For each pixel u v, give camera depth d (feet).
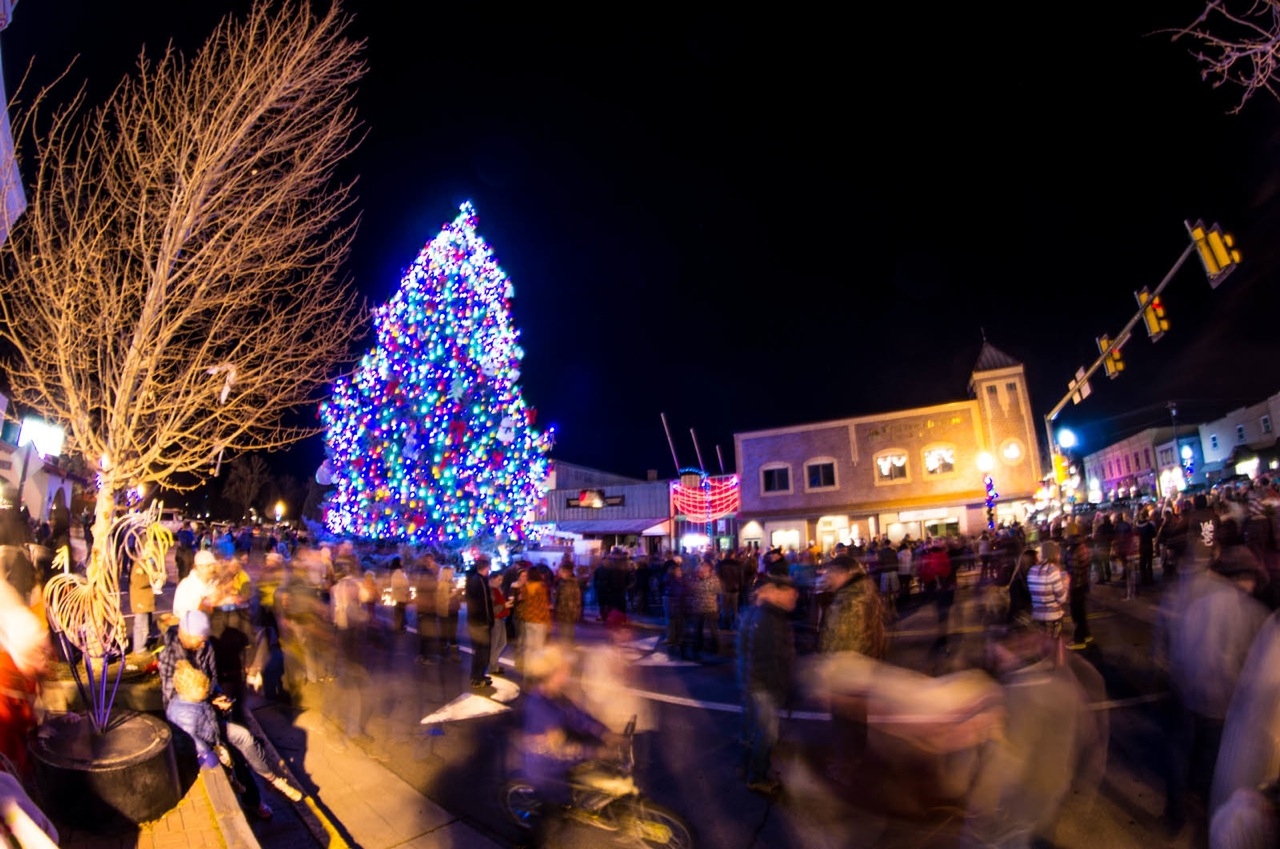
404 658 44.68
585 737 17.33
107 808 17.89
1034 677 13.15
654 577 74.08
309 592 36.04
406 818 20.76
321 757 26.03
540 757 17.38
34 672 13.25
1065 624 39.04
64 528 47.09
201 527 142.61
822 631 19.72
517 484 95.20
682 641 45.68
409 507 89.71
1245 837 9.02
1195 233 42.16
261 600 36.19
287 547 97.19
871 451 126.11
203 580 26.94
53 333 25.07
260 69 25.80
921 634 44.86
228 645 26.99
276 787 21.04
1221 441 176.35
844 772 17.37
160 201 25.86
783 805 20.24
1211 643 16.76
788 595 22.77
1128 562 57.36
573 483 158.40
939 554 64.39
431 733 28.66
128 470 24.95
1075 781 16.22
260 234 27.45
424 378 89.20
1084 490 269.64
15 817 8.86
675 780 22.88
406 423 89.45
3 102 26.58
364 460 93.91
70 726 20.03
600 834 16.56
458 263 91.56
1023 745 12.85
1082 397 79.97
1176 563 59.31
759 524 130.62
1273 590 29.35
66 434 27.04
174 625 21.42
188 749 21.08
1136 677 31.76
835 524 125.49
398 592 50.90
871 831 15.83
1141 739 23.76
